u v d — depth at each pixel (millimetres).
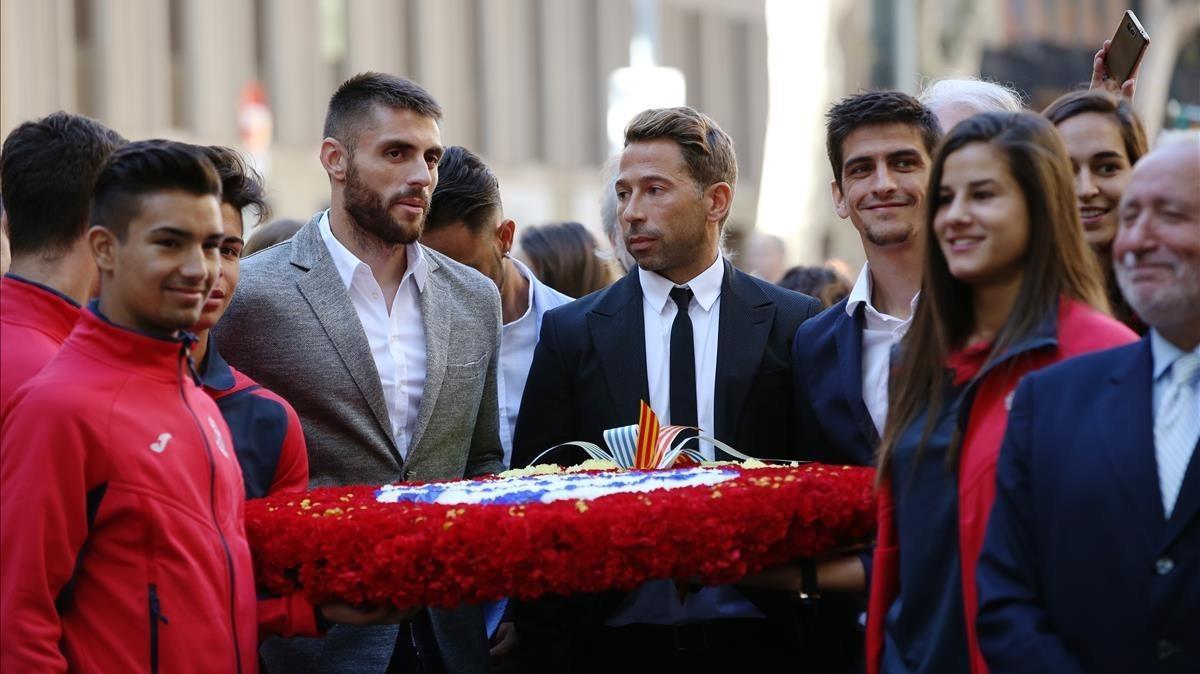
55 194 3484
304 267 4059
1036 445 2734
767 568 3365
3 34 20156
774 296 4090
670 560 3115
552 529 3102
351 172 3982
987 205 2893
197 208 3111
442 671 3893
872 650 3088
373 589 3156
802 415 3900
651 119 4008
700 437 3758
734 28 34312
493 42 28703
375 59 26594
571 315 4129
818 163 22906
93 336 3133
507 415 4859
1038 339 2846
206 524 3162
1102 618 2617
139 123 22703
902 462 3023
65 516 3014
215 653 3117
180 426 3178
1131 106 3592
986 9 27406
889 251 3740
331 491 3590
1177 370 2646
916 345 3051
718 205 4039
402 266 4145
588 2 30781
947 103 4105
